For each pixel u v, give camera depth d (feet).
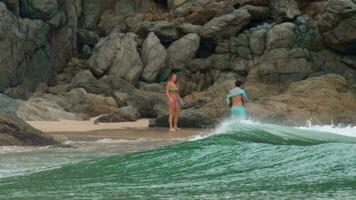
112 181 73.77
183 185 69.36
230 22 294.66
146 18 323.98
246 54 289.12
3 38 254.47
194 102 249.75
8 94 255.50
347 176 71.15
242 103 155.84
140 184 70.95
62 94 259.80
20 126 141.90
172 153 88.28
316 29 286.66
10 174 86.02
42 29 277.85
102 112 252.83
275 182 69.36
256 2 309.42
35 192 66.54
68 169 85.51
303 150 85.92
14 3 264.93
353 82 270.05
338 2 272.92
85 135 176.14
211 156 85.35
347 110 233.35
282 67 270.46
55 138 154.40
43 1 276.82
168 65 297.94
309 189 64.59
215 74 288.92
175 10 320.50
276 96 239.50
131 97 263.29
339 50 281.54
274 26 283.59
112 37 298.35
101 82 276.41
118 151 127.13
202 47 307.17
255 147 88.99
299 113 224.12
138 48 302.66
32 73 273.95
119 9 329.11
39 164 102.73
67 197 62.80
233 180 71.61
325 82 248.93
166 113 222.69
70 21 300.61
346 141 98.48
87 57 304.30
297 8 304.09
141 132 190.90
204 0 315.37
